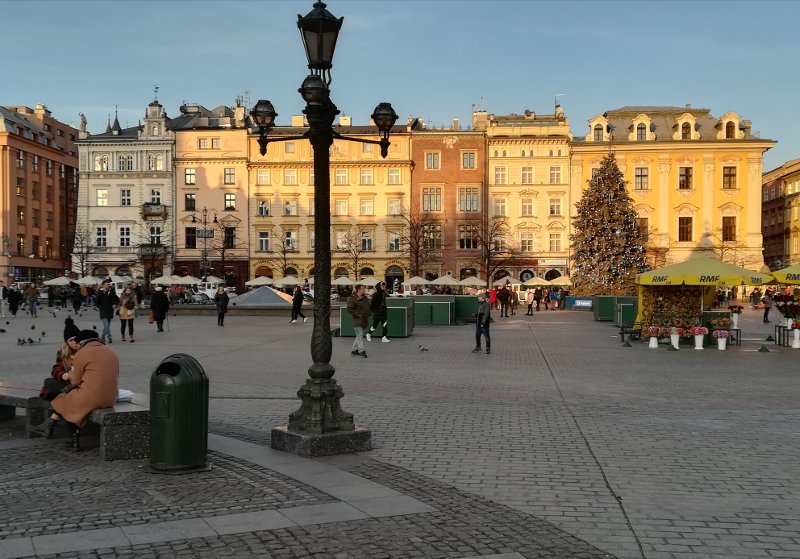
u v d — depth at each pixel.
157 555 5.32
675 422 10.54
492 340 26.03
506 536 5.77
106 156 79.44
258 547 5.48
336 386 8.80
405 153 77.38
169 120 83.75
